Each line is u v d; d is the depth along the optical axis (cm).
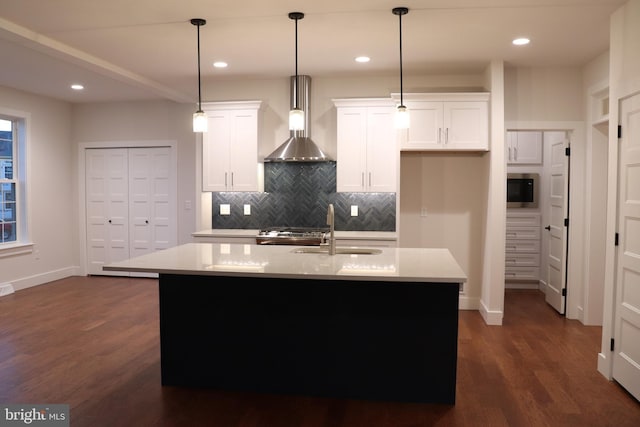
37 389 325
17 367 363
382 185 517
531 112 498
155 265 307
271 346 322
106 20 359
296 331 318
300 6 335
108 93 627
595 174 473
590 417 289
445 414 293
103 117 692
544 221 625
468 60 472
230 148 546
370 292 309
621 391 325
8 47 425
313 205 567
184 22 366
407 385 308
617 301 334
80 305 543
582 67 491
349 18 358
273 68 506
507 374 354
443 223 539
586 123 484
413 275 274
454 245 538
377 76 538
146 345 412
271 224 577
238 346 325
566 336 443
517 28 379
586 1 323
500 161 478
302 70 514
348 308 312
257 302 322
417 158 540
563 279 512
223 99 567
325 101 547
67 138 697
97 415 290
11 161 627
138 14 348
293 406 303
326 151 552
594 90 463
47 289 623
